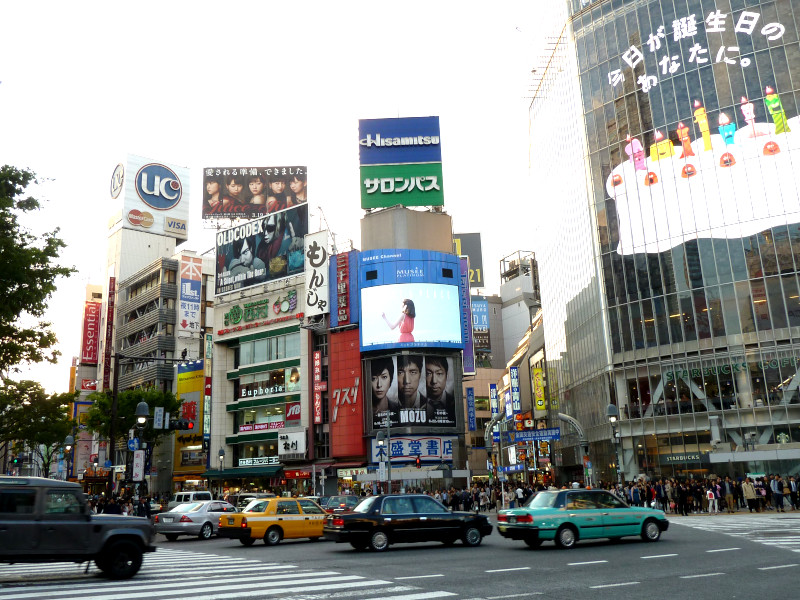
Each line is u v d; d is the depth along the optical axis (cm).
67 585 1384
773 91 5222
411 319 5838
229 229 7306
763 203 5144
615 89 6038
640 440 5431
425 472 5434
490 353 10531
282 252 6819
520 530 1927
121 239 9312
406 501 2097
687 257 5403
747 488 3462
